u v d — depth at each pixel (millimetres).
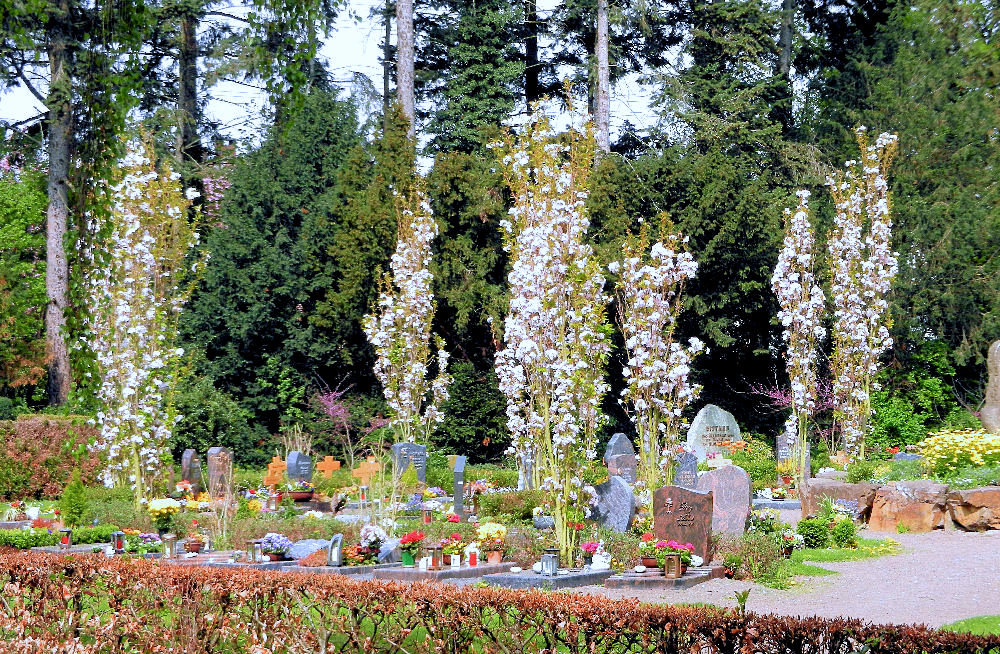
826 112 40125
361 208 35844
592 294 18750
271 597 9133
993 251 34500
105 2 11078
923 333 34719
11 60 34656
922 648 6918
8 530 18719
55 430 27453
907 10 38312
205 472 27938
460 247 35469
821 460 27344
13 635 8984
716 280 34625
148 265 22203
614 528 16656
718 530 17281
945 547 17703
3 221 35438
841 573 15555
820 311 25500
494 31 43000
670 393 19422
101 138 11156
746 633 7484
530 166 24547
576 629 8008
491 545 16141
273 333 35906
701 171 34719
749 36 41031
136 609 9617
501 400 33562
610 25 42469
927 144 35156
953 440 22047
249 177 36562
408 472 23656
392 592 8711
